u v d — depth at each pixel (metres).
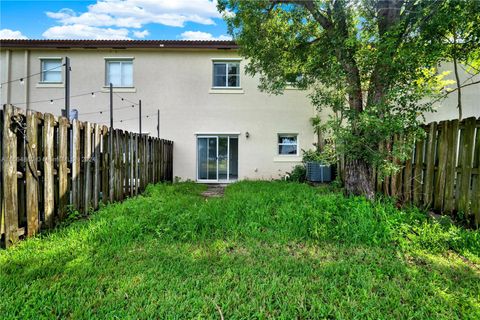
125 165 6.43
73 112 8.19
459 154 4.19
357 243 3.58
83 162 4.69
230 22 6.46
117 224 3.88
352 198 4.89
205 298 2.28
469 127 3.99
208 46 10.99
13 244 3.16
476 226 3.81
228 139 11.46
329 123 4.83
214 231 3.92
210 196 7.50
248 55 6.94
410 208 4.68
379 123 4.29
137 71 11.27
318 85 6.28
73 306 2.13
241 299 2.29
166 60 11.31
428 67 5.21
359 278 2.63
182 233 3.74
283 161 11.34
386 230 3.71
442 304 2.27
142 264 2.85
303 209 4.45
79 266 2.74
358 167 5.25
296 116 11.34
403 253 3.28
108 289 2.37
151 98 11.30
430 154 4.76
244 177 11.35
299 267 2.88
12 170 3.19
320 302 2.24
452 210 4.26
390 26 4.57
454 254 3.28
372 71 4.93
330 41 5.16
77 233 3.61
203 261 2.98
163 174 9.84
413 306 2.25
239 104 11.38
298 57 6.62
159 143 9.27
